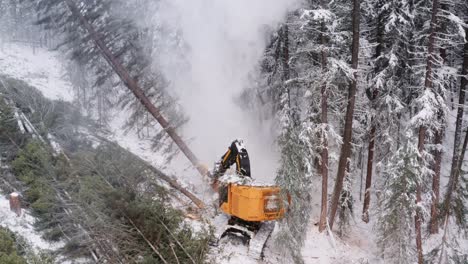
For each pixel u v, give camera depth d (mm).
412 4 18391
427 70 15586
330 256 14203
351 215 17578
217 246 12047
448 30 17750
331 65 15141
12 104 16859
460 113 18844
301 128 15742
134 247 10336
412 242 17531
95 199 11680
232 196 12414
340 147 16734
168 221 11594
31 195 11867
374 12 18438
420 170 13461
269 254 12414
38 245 10125
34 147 13797
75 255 9875
